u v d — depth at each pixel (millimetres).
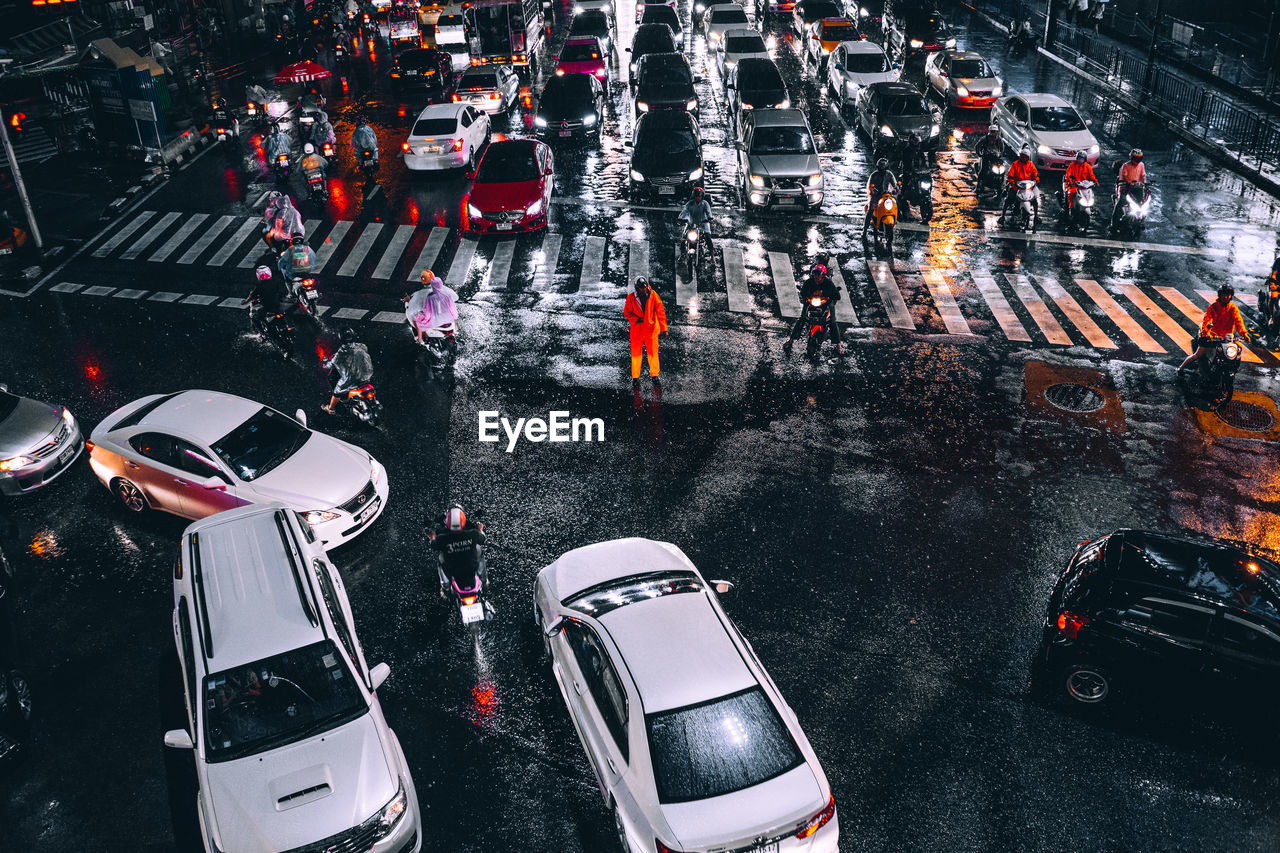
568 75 28453
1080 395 14844
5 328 16969
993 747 8773
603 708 8016
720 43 35281
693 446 13516
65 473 13062
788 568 11102
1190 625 8688
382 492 11898
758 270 19438
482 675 9617
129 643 10094
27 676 9656
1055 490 12555
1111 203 23031
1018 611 10461
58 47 29219
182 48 37750
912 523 11898
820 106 31422
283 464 11555
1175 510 12148
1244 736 8953
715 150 26969
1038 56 38938
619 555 9828
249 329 16938
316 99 29641
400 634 10148
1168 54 37250
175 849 7906
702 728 7477
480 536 10078
